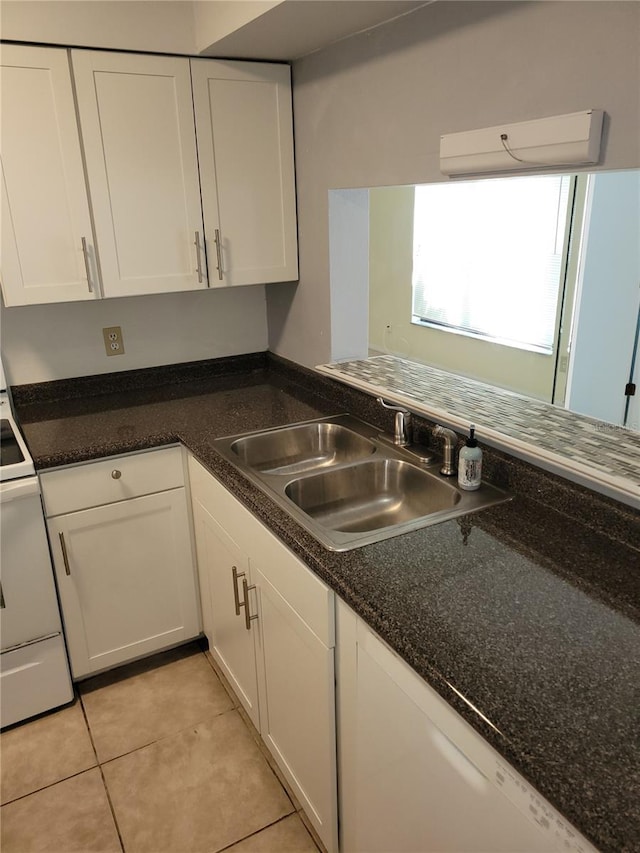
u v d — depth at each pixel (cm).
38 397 241
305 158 226
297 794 171
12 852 168
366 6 159
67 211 201
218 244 228
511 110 139
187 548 224
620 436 138
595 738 86
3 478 182
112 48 195
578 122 119
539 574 124
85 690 221
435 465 177
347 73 193
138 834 172
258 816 177
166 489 213
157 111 206
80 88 193
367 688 126
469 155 145
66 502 197
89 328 245
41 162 194
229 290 269
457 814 106
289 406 234
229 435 205
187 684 225
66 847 169
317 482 177
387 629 109
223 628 209
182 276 225
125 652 223
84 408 236
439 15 155
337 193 217
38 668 204
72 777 189
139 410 232
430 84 162
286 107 226
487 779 96
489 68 143
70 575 204
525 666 100
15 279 200
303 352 255
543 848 88
